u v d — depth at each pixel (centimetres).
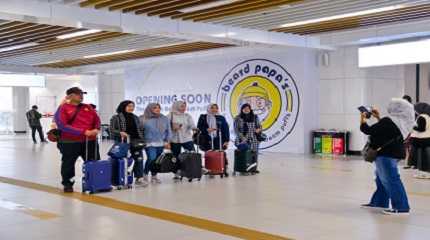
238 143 970
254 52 1527
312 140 1461
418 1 905
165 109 1875
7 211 618
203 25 1102
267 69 1517
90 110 767
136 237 489
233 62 1611
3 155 1398
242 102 1583
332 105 1448
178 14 1009
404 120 581
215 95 1673
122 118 807
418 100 1417
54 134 755
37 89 2762
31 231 516
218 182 861
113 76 2317
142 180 838
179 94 1814
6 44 1449
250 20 1081
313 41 1336
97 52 1645
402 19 1102
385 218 566
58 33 1249
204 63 1709
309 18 1061
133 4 918
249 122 974
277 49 1412
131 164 798
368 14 1033
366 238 478
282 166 1112
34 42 1405
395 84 1447
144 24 1019
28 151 1541
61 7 919
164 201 680
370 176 930
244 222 550
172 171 862
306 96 1441
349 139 1409
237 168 960
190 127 905
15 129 2823
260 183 846
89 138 764
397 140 582
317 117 1480
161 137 856
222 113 1648
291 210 614
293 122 1459
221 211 611
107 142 2020
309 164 1153
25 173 990
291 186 810
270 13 1008
